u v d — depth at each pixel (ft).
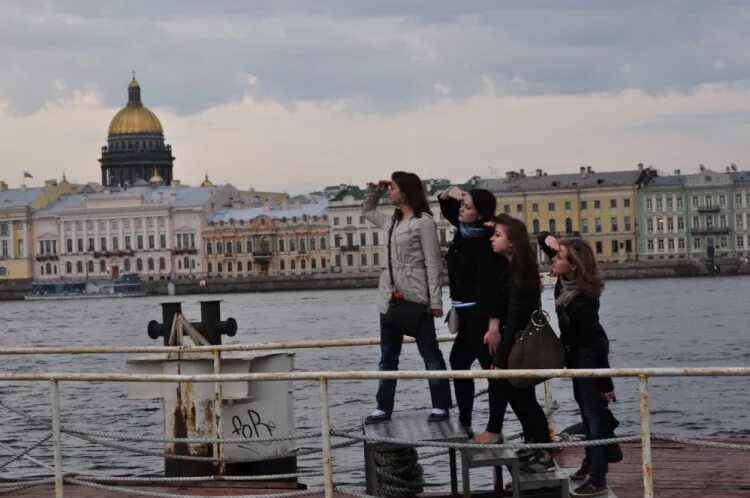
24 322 368.89
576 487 39.83
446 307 288.92
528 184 593.42
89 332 298.15
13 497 45.88
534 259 36.60
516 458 35.63
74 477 47.83
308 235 622.95
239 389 47.96
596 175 589.32
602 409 38.42
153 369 48.93
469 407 40.16
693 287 457.27
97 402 119.55
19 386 135.85
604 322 264.11
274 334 257.55
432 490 66.49
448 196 40.75
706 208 571.69
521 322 36.68
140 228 655.35
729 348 188.24
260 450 49.24
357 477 69.26
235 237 636.07
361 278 591.78
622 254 582.35
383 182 41.24
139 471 78.23
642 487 42.80
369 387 126.72
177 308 52.95
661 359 174.60
